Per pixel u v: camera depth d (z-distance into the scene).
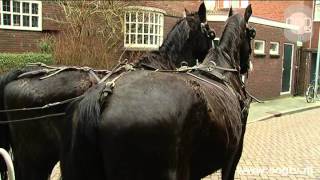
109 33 14.09
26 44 13.95
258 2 24.48
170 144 2.57
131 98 2.63
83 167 2.66
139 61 4.38
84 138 2.61
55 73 4.07
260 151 8.96
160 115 2.56
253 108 16.56
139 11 14.99
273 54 19.34
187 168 2.80
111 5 14.27
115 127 2.53
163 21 15.92
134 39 15.16
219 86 3.60
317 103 19.31
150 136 2.53
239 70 4.70
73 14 13.55
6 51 13.48
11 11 13.58
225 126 3.10
